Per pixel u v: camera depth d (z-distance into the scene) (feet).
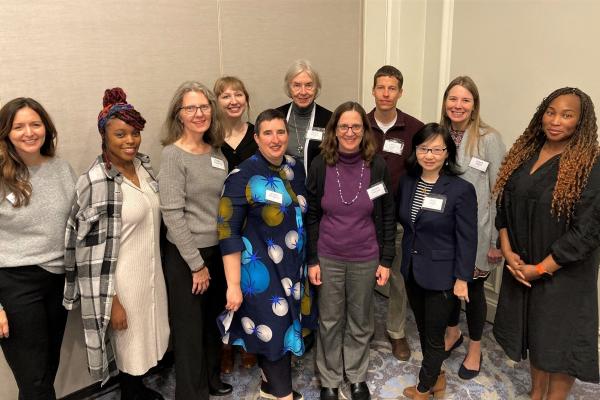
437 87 11.02
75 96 7.32
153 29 7.92
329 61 10.53
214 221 7.33
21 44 6.72
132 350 7.07
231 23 8.84
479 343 8.64
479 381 8.64
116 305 6.75
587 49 8.27
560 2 8.52
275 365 7.47
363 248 7.45
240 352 9.59
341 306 7.88
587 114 6.04
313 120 8.82
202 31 8.49
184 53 8.36
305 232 7.48
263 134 6.70
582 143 6.04
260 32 9.27
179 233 6.90
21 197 6.09
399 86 8.56
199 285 7.21
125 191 6.65
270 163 7.00
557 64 8.75
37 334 6.50
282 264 7.03
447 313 7.30
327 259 7.57
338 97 10.93
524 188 6.51
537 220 6.41
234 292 6.98
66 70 7.16
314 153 8.66
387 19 11.00
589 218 5.94
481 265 7.95
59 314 6.86
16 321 6.32
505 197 6.88
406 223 7.41
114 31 7.52
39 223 6.27
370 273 7.56
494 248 7.90
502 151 7.75
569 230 6.16
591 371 6.56
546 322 6.59
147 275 7.03
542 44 8.91
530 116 9.35
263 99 9.65
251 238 7.02
